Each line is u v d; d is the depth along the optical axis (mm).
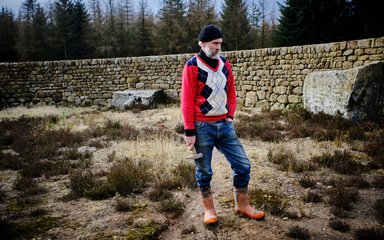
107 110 14578
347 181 4250
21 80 17438
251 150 6309
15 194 4371
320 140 6871
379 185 4125
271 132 7676
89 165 5633
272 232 3045
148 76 16359
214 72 2848
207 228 3164
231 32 38531
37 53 44625
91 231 3189
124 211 3670
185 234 3092
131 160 5613
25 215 3607
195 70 2822
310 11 24766
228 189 4223
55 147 6953
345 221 3242
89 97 17234
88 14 51031
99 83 17062
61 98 17484
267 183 4422
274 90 12844
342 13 23453
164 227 3279
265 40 44750
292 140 7074
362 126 7441
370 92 7836
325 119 8547
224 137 3062
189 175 4609
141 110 13578
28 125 10219
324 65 11375
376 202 3598
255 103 13516
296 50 12055
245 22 40531
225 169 5168
